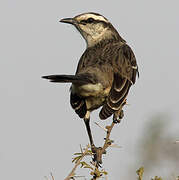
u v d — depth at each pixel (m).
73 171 5.77
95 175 5.96
